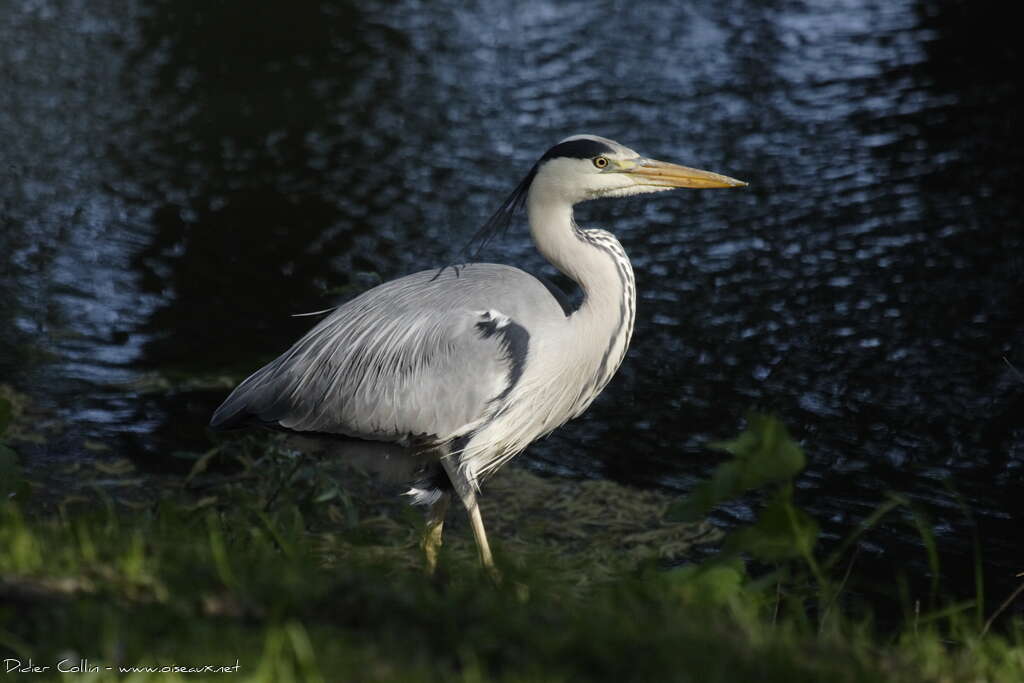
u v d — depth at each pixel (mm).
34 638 5258
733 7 29094
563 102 22688
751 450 6664
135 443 12055
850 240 17016
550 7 29406
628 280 9320
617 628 5723
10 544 6301
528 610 6012
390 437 8930
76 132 21375
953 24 26984
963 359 13836
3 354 13953
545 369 8922
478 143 20844
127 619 5449
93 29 27312
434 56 25656
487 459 9094
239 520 9227
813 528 6711
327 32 27312
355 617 5754
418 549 9844
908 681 5734
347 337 9008
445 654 5441
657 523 10812
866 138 20625
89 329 14727
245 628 5539
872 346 14203
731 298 15484
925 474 11633
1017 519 10844
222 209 18438
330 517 10672
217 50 26031
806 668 5547
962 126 20984
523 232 17578
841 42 25984
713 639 5730
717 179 9172
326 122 21938
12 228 17625
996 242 16719
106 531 7059
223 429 9484
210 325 14875
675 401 13211
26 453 11641
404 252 16719
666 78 23922
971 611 9289
